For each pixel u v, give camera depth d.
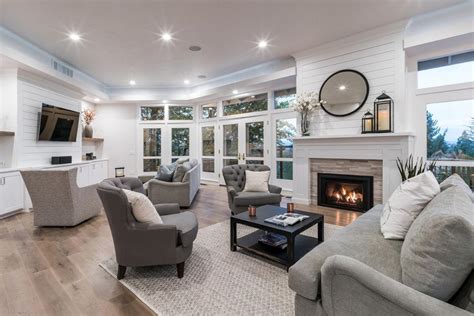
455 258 0.94
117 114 7.52
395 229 1.71
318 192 4.43
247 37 3.97
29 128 4.53
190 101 7.31
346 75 4.09
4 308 1.72
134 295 1.87
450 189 1.54
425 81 3.72
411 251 1.11
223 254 2.55
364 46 3.92
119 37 3.96
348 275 1.12
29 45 4.16
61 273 2.20
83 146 6.94
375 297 1.05
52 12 3.23
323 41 4.14
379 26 3.67
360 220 2.16
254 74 5.46
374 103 3.77
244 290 1.92
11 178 4.03
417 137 3.74
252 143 6.37
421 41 3.41
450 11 3.24
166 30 3.72
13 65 4.09
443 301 0.99
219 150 7.14
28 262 2.41
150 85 6.91
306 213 2.72
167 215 2.60
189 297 1.84
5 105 4.27
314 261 1.40
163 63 5.15
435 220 1.02
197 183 5.78
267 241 2.54
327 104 4.29
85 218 3.59
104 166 7.01
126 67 5.39
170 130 7.64
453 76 3.54
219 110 7.07
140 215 2.08
